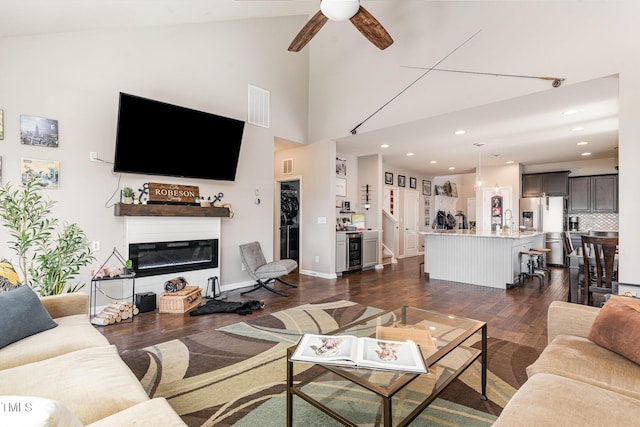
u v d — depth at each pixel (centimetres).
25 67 305
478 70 371
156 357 240
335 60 539
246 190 490
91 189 342
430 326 205
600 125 450
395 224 770
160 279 386
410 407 165
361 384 130
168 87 403
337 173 655
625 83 281
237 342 269
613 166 680
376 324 211
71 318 206
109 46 356
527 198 738
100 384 126
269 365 228
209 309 355
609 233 503
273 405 180
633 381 129
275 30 533
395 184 826
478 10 370
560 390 120
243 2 422
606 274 333
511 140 539
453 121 432
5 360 147
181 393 192
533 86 332
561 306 186
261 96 511
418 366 139
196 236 419
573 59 309
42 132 313
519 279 501
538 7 329
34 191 307
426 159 722
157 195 386
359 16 289
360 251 623
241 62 485
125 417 100
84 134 338
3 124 294
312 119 580
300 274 593
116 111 360
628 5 282
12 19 276
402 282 520
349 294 438
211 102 446
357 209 702
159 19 378
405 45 439
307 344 163
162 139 375
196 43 431
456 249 526
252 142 498
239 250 479
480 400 185
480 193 814
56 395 118
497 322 321
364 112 493
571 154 646
